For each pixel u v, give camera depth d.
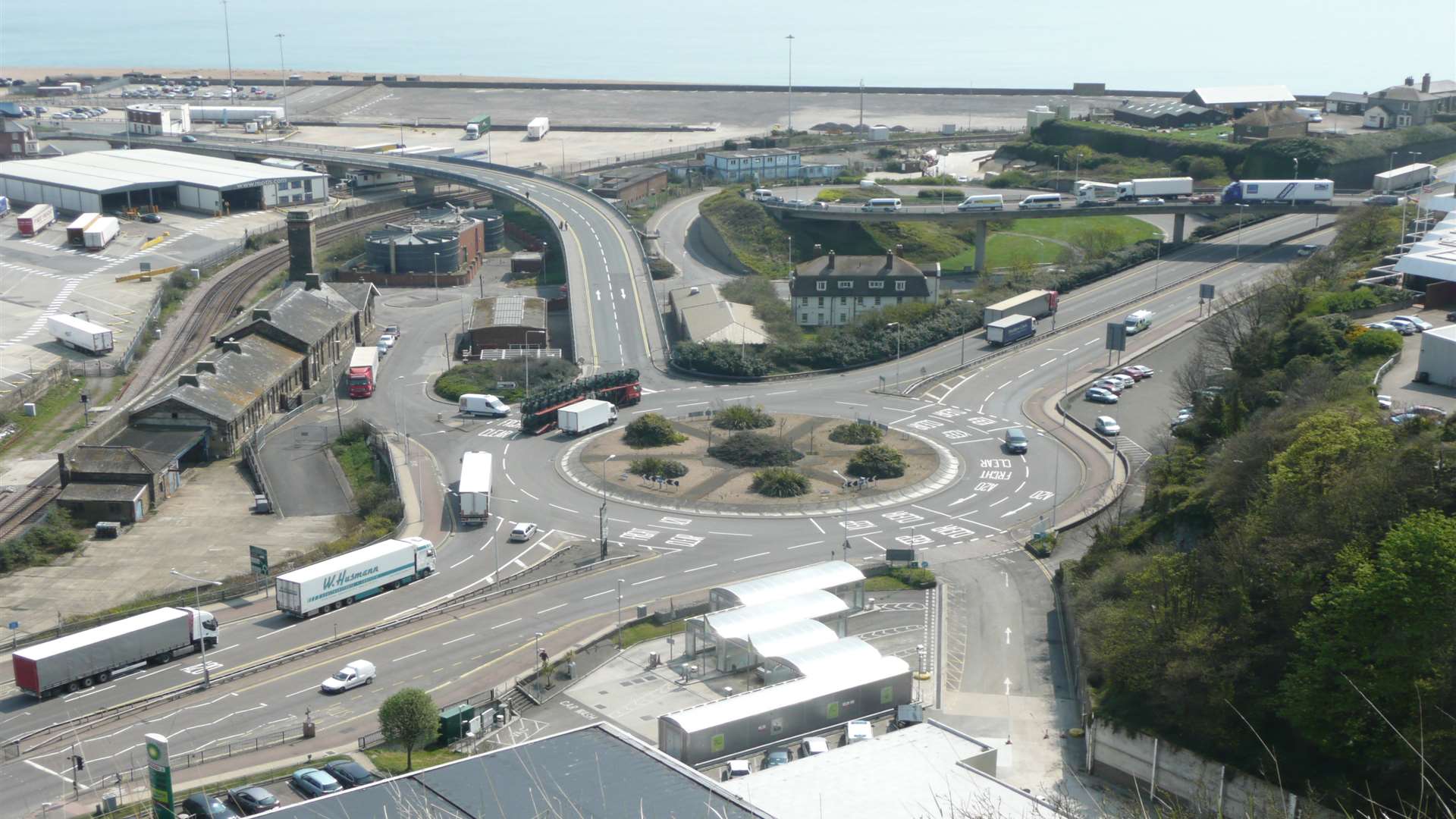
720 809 59.94
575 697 129.00
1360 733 96.88
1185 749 107.56
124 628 132.12
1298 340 182.12
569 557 163.38
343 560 150.12
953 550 164.50
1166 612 115.81
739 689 130.00
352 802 60.22
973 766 102.88
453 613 147.12
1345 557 104.81
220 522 176.75
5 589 156.00
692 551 164.88
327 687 127.94
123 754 115.94
